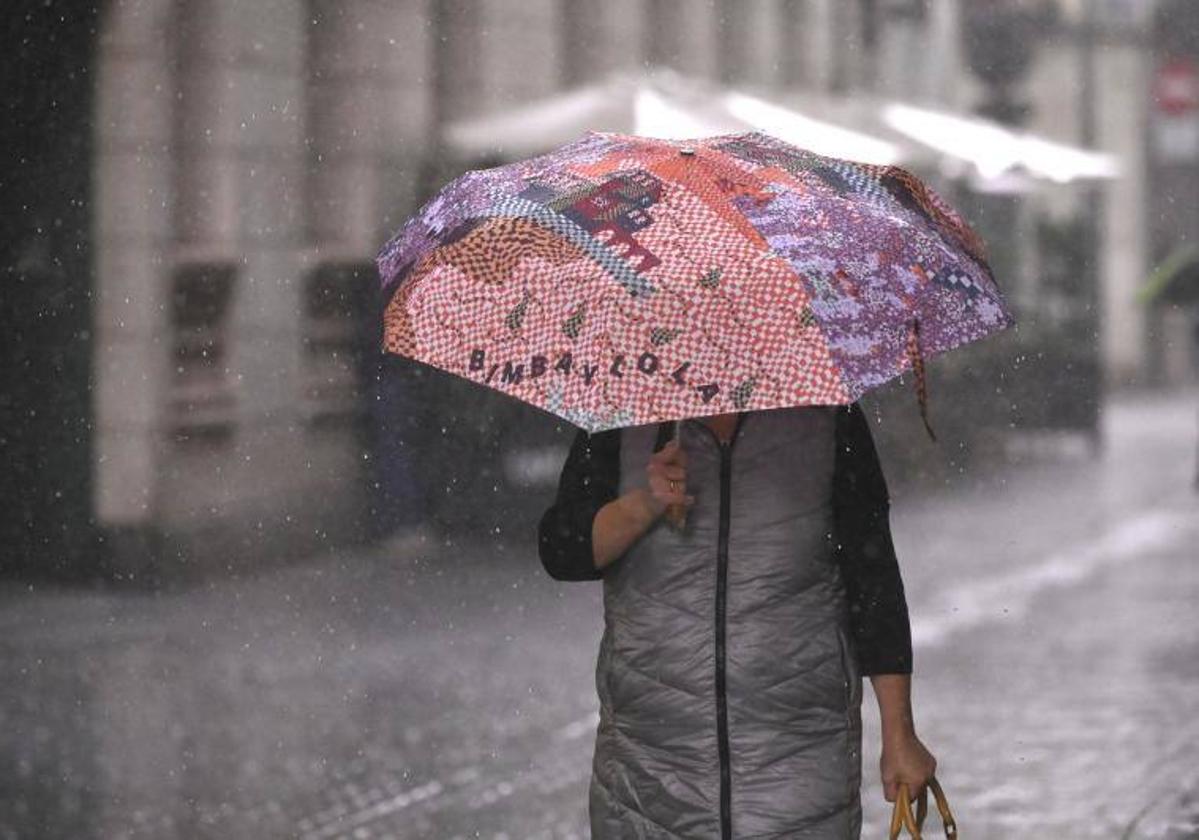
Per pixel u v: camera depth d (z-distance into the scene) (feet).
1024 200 168.96
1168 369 293.64
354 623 75.66
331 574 88.43
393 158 107.86
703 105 110.22
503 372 22.58
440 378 99.91
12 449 88.07
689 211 23.20
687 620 23.62
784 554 23.63
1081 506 117.08
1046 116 257.75
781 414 23.88
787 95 143.23
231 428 94.02
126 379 90.53
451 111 112.88
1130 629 73.51
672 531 23.71
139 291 91.81
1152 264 306.14
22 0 90.02
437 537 98.94
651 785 23.77
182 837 44.70
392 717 58.03
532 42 122.01
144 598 82.38
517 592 83.20
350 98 104.94
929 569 90.79
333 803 47.78
